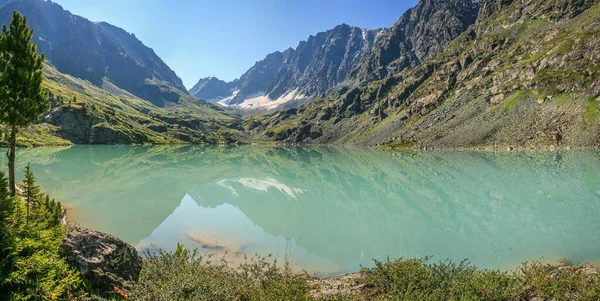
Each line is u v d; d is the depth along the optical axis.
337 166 106.19
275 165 111.75
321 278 19.11
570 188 51.22
